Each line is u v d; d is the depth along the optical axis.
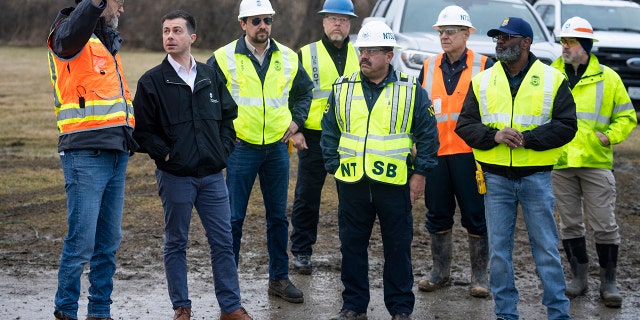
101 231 5.65
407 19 11.77
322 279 7.26
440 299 6.78
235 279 5.96
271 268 6.68
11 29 30.91
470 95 6.01
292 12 26.61
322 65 7.57
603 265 6.73
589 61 6.86
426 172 5.98
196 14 28.78
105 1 5.08
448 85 6.93
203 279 7.10
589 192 6.78
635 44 14.66
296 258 7.40
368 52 5.87
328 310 6.44
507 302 5.91
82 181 5.36
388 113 5.91
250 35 6.55
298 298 6.58
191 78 5.81
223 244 5.91
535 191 5.82
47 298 6.47
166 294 6.67
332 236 8.55
